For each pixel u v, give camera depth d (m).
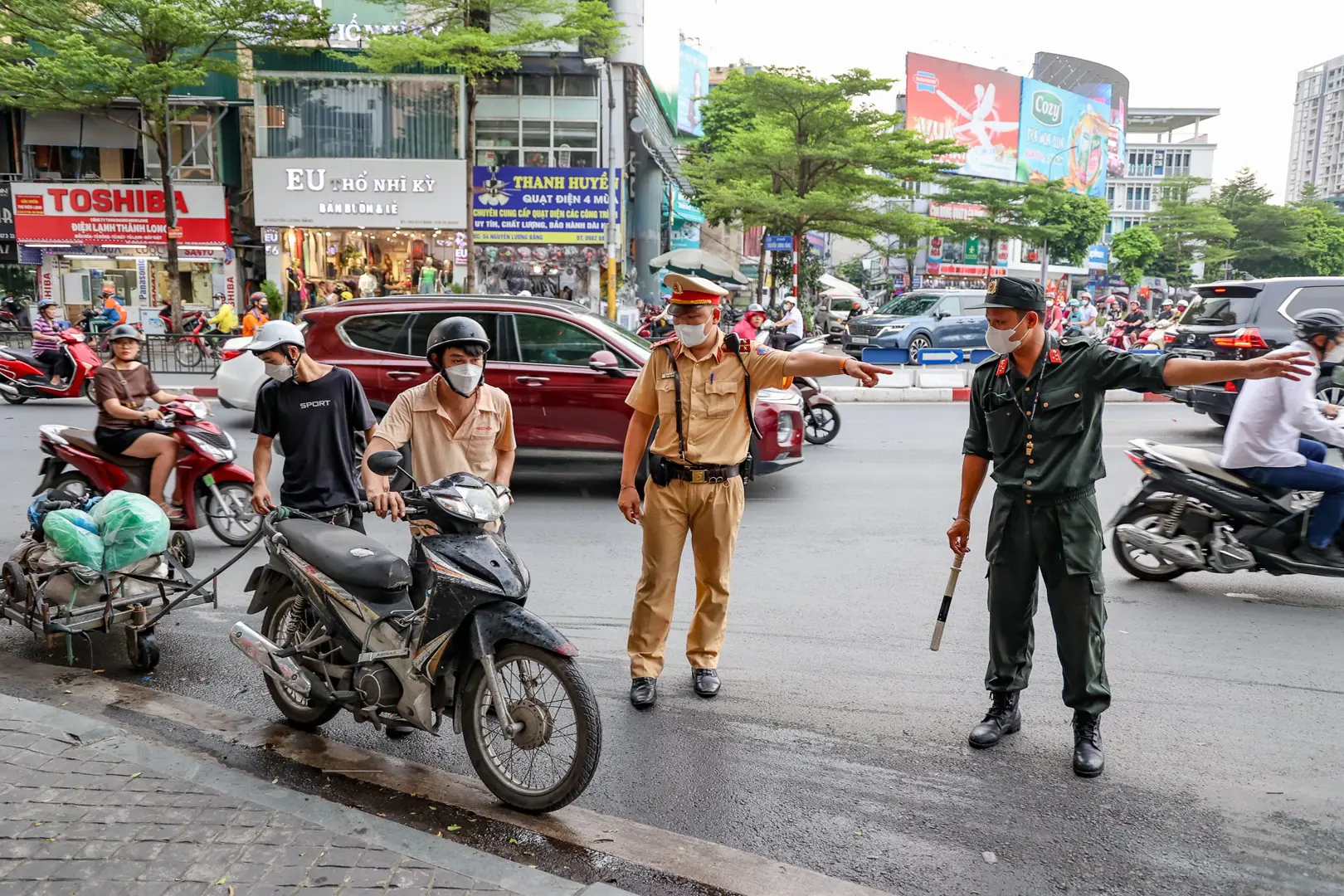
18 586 4.83
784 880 3.02
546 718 3.36
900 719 4.26
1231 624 5.51
